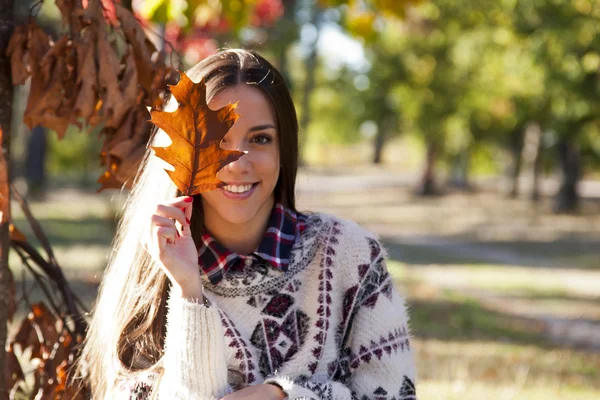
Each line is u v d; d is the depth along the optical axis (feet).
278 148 8.06
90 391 9.51
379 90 117.60
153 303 8.03
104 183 10.00
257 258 7.97
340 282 8.16
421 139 123.44
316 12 97.14
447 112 105.81
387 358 8.05
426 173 135.95
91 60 9.67
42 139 88.58
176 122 7.03
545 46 57.52
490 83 83.30
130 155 9.84
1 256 9.67
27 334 10.37
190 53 24.99
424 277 49.78
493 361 24.99
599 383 23.36
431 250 69.51
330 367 8.00
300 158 9.14
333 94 176.35
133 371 7.98
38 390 10.14
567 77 59.00
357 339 8.14
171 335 7.48
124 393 7.86
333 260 8.14
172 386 7.43
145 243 7.57
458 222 95.91
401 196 135.03
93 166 106.73
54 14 41.57
